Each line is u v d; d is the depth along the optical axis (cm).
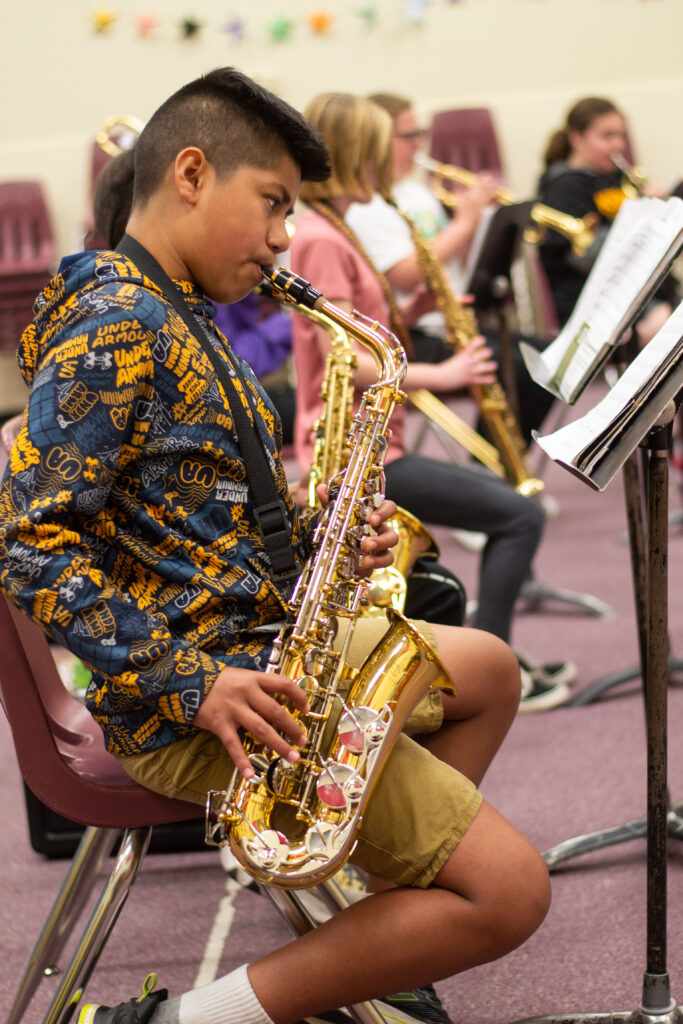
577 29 583
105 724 117
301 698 108
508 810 201
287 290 139
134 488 113
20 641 118
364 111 211
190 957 164
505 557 226
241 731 115
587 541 371
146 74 591
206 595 114
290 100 595
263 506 120
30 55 589
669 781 207
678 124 586
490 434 307
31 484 106
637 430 117
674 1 578
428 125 588
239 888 185
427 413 298
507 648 136
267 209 122
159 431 113
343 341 178
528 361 163
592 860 183
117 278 113
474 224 309
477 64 589
